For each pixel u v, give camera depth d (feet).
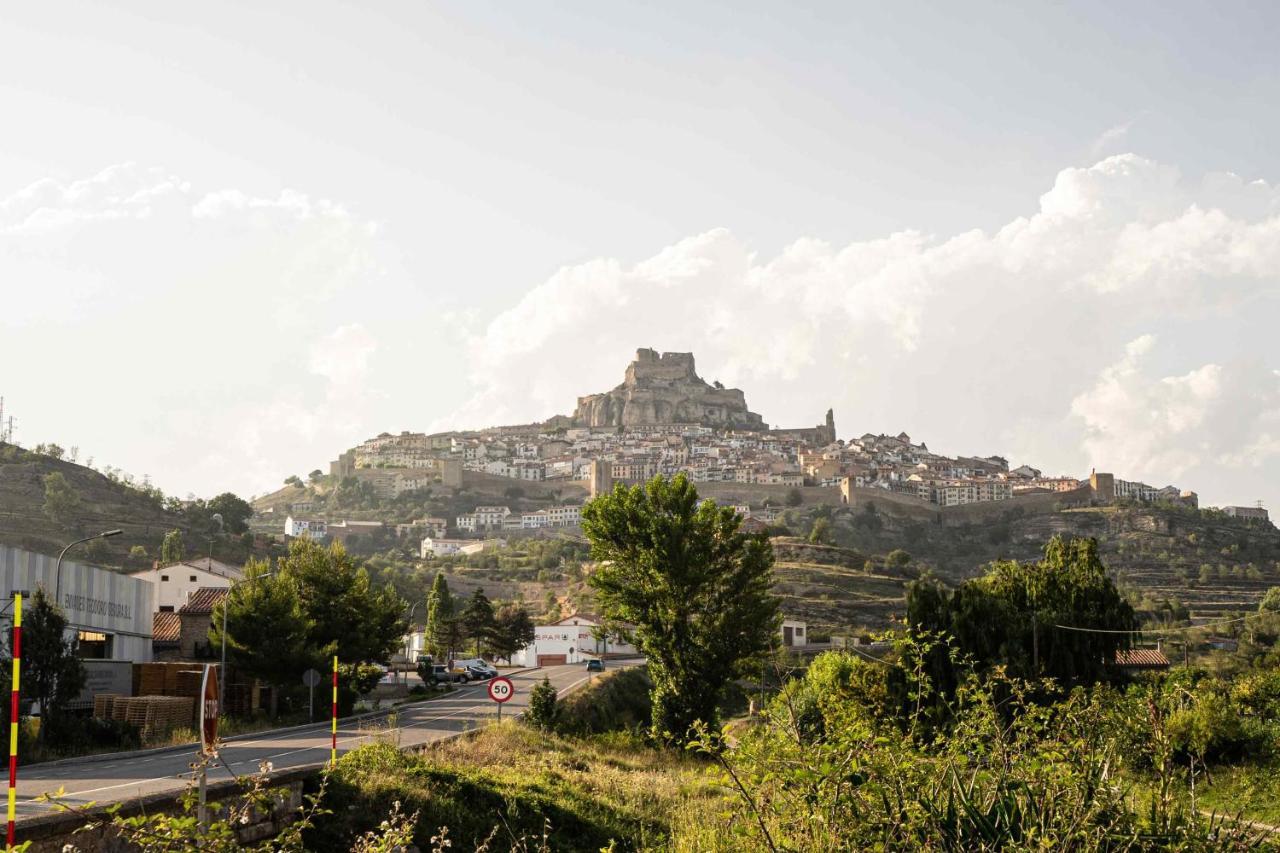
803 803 42.24
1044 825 39.34
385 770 81.56
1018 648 146.61
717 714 174.09
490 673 340.39
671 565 172.96
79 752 123.75
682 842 64.75
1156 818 40.22
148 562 561.84
